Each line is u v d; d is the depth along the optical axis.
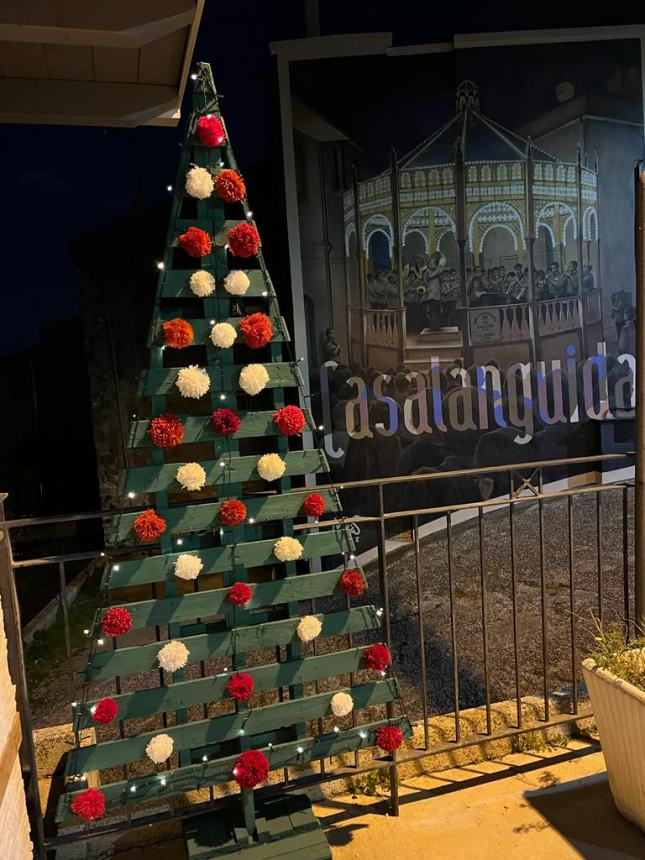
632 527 6.16
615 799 2.57
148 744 2.25
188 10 2.20
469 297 6.39
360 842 2.53
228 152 2.30
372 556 6.31
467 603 5.19
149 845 2.61
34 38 2.17
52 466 6.03
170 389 2.26
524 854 2.41
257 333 2.28
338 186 6.07
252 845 2.33
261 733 2.46
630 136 6.55
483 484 6.54
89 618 5.55
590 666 2.53
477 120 6.22
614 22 6.40
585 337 6.68
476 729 3.03
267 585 2.40
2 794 1.65
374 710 3.76
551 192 6.45
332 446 6.22
